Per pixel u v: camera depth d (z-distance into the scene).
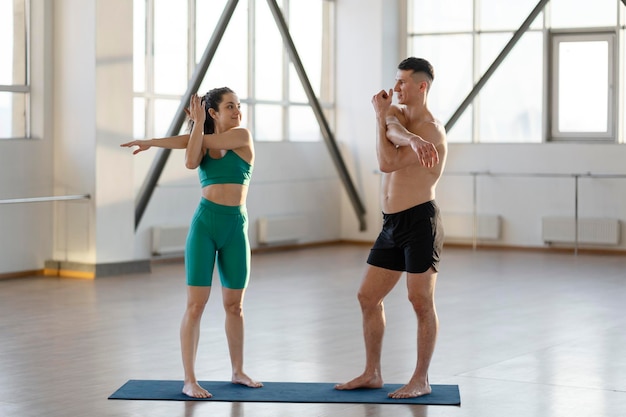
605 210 15.52
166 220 13.63
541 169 15.94
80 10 11.84
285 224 15.67
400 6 17.03
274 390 6.07
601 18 15.76
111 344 7.74
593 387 6.24
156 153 12.88
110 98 11.98
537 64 16.14
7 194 11.68
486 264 13.87
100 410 5.59
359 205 16.80
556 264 13.86
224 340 7.91
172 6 13.64
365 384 6.11
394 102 16.88
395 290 10.91
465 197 16.45
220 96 6.09
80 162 11.96
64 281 11.59
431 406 5.69
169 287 11.13
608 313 9.41
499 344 7.79
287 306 9.88
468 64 16.66
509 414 5.53
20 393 6.04
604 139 15.85
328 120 17.00
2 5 11.74
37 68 11.99
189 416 5.45
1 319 8.94
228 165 5.97
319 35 16.77
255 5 15.23
